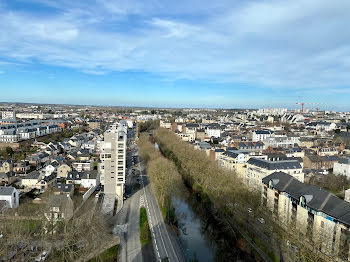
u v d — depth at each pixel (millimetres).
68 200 108125
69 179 153250
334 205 91062
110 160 141500
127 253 92375
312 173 180000
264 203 129750
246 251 95250
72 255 80312
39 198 131125
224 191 131000
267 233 105812
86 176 154000
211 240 104438
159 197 141500
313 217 95562
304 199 100562
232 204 130250
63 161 184000
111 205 129500
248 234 105625
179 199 147250
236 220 117625
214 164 171375
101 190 151375
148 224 113375
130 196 147375
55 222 98375
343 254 81625
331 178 162625
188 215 127500
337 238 86000
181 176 179250
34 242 89500
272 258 88688
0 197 115438
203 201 143125
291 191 111438
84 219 95938
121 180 143000
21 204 123312
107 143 140750
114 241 96688
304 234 88750
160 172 144000
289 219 103438
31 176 149875
